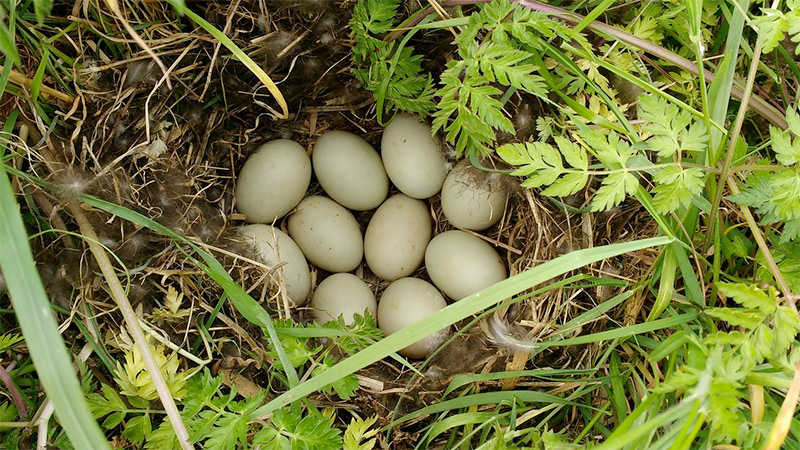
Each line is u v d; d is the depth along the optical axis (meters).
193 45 0.57
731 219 0.56
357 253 0.64
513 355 0.57
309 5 0.57
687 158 0.54
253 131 0.63
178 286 0.56
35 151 0.54
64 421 0.42
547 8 0.52
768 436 0.45
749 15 0.51
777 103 0.57
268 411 0.48
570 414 0.57
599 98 0.56
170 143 0.58
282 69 0.60
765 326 0.46
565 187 0.49
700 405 0.43
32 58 0.55
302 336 0.53
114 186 0.55
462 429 0.57
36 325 0.43
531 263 0.60
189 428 0.49
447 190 0.62
